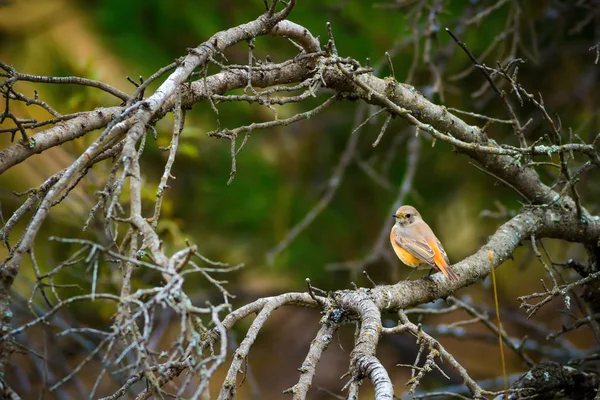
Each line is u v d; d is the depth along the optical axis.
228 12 13.77
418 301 7.58
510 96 13.98
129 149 5.20
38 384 12.26
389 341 17.06
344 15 13.88
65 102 11.97
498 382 12.81
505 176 8.73
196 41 13.66
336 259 15.79
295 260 15.53
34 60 12.55
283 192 15.45
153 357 4.51
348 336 17.16
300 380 6.33
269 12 7.08
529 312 7.43
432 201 15.73
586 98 14.04
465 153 8.58
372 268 16.05
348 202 15.88
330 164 15.80
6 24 12.73
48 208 4.86
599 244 8.82
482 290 16.73
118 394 5.89
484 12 11.16
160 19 13.48
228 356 15.98
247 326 16.16
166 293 4.20
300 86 6.94
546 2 13.59
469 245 15.62
